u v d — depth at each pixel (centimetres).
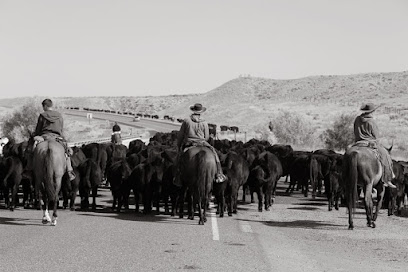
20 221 1312
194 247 1023
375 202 2022
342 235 1279
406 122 8669
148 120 12319
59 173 1265
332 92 19075
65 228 1210
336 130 5491
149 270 827
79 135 8025
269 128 6162
